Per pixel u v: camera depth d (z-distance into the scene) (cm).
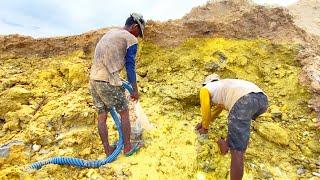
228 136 438
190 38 696
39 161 467
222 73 641
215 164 484
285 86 620
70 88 619
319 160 511
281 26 720
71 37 720
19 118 541
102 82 459
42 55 709
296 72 638
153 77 641
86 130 514
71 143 496
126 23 491
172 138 513
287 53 671
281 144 529
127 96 533
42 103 579
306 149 525
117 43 462
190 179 466
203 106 458
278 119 573
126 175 453
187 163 479
